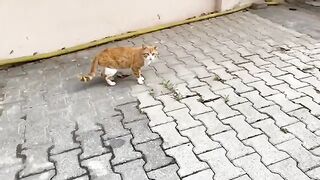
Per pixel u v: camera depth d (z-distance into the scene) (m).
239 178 1.12
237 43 2.26
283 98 1.58
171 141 1.32
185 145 1.29
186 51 2.19
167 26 2.64
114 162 1.23
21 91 1.79
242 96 1.61
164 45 2.31
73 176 1.17
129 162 1.22
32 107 1.62
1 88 1.84
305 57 1.99
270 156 1.21
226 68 1.91
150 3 2.53
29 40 2.18
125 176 1.16
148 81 1.81
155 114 1.51
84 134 1.39
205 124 1.41
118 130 1.41
